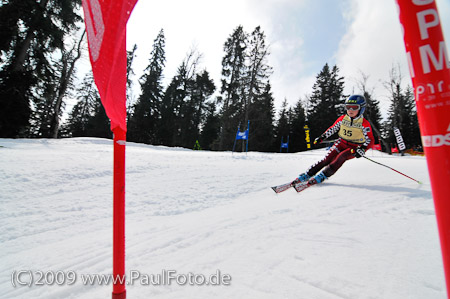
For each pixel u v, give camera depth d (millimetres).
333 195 2961
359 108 3713
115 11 802
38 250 1932
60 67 15953
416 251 1356
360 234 1673
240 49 28438
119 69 892
